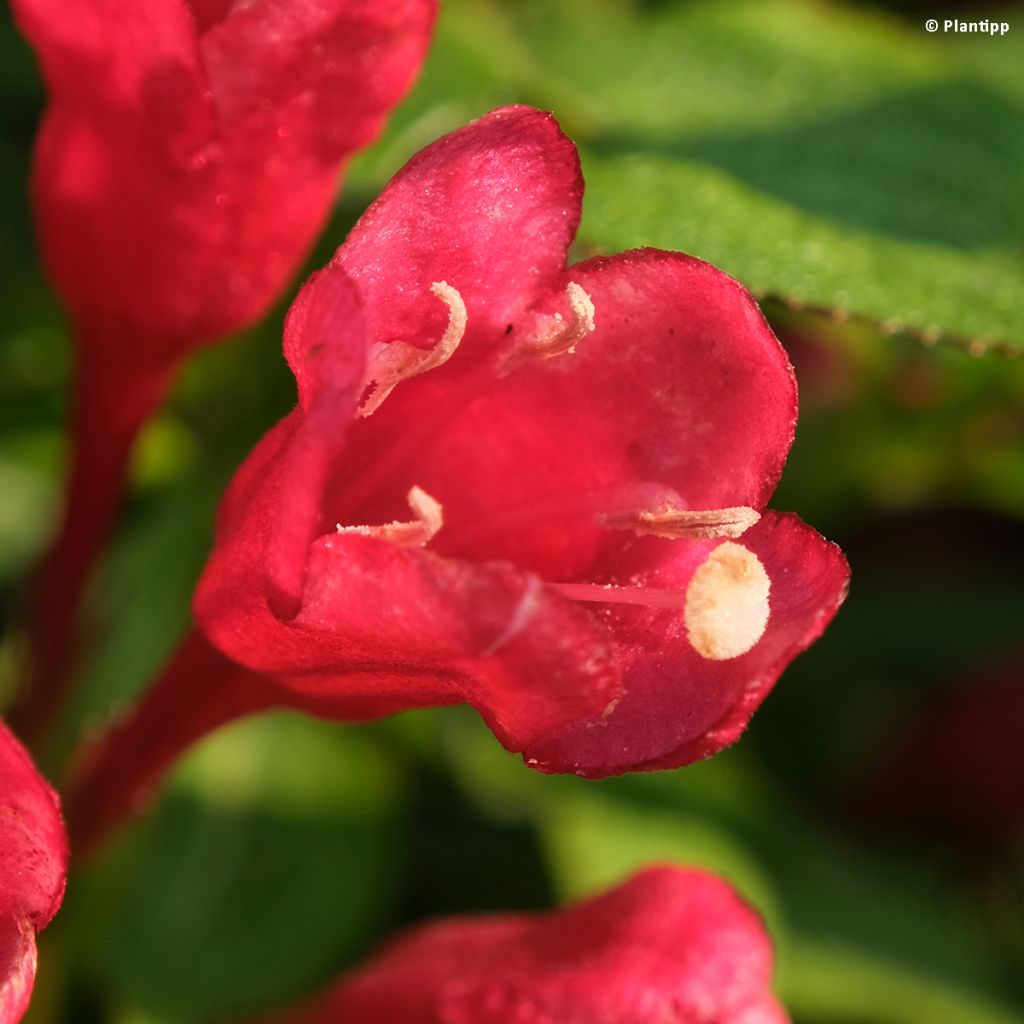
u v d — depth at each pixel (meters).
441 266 0.10
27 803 0.09
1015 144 0.13
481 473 0.10
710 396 0.10
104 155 0.11
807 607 0.10
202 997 0.13
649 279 0.10
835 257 0.12
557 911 0.12
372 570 0.09
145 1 0.11
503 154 0.10
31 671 0.12
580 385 0.10
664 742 0.10
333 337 0.09
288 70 0.11
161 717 0.11
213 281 0.11
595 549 0.10
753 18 0.13
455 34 0.13
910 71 0.13
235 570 0.10
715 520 0.10
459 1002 0.12
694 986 0.11
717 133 0.13
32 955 0.09
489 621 0.09
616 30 0.13
